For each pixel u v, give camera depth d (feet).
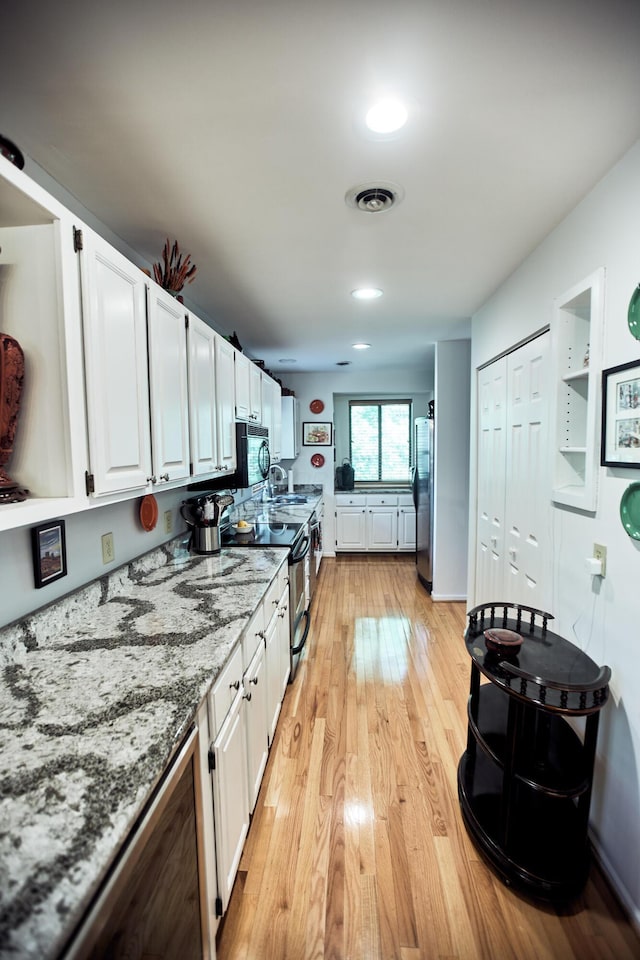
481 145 4.18
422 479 14.80
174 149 4.17
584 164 4.50
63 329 3.33
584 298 5.32
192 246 6.26
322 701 7.91
